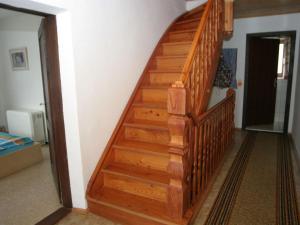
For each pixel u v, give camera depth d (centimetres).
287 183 265
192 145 193
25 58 428
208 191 243
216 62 285
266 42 501
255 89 512
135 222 196
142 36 303
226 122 340
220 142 308
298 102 381
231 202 229
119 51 257
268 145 398
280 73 562
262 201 229
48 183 283
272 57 514
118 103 262
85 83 209
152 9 325
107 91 242
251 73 495
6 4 159
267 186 259
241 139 434
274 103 545
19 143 325
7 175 305
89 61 212
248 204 225
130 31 275
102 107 235
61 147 213
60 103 205
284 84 553
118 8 250
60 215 215
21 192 262
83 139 212
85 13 203
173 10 397
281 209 216
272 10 410
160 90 288
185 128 168
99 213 214
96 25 218
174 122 167
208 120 239
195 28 364
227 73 487
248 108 510
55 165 226
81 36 200
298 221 199
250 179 275
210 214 209
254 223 197
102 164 235
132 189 224
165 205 204
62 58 197
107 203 208
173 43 334
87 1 204
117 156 252
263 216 206
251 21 458
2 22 439
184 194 182
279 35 445
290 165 314
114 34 246
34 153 342
